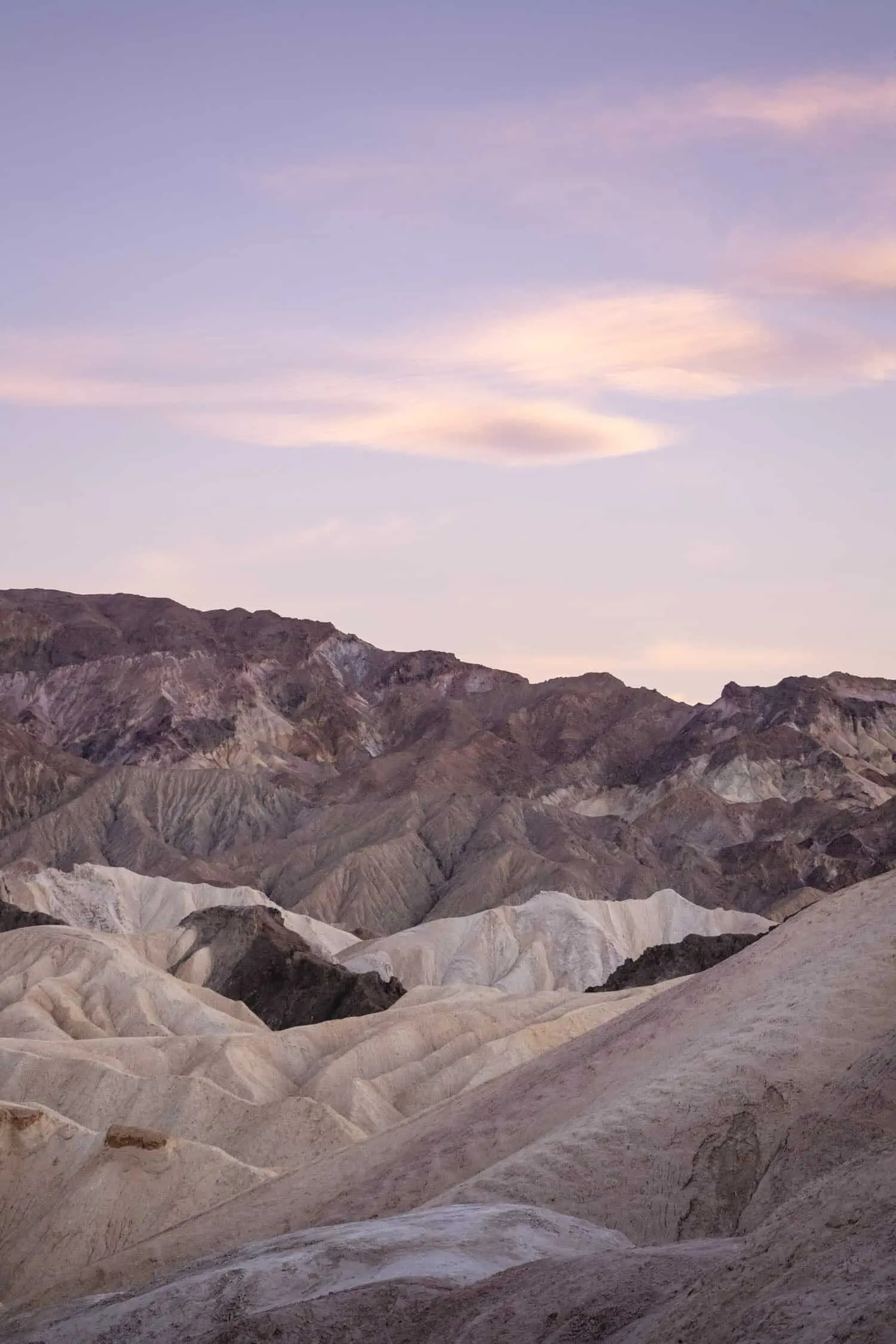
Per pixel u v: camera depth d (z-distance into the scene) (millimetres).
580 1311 32688
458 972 192000
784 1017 58625
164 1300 45094
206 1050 116688
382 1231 47406
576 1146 54969
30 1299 68500
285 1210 68625
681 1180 52094
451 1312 36000
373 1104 107062
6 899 199000
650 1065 64188
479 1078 107000
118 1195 83625
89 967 141750
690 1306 28672
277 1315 37906
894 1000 57469
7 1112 88438
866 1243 26953
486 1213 47719
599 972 192875
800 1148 50781
